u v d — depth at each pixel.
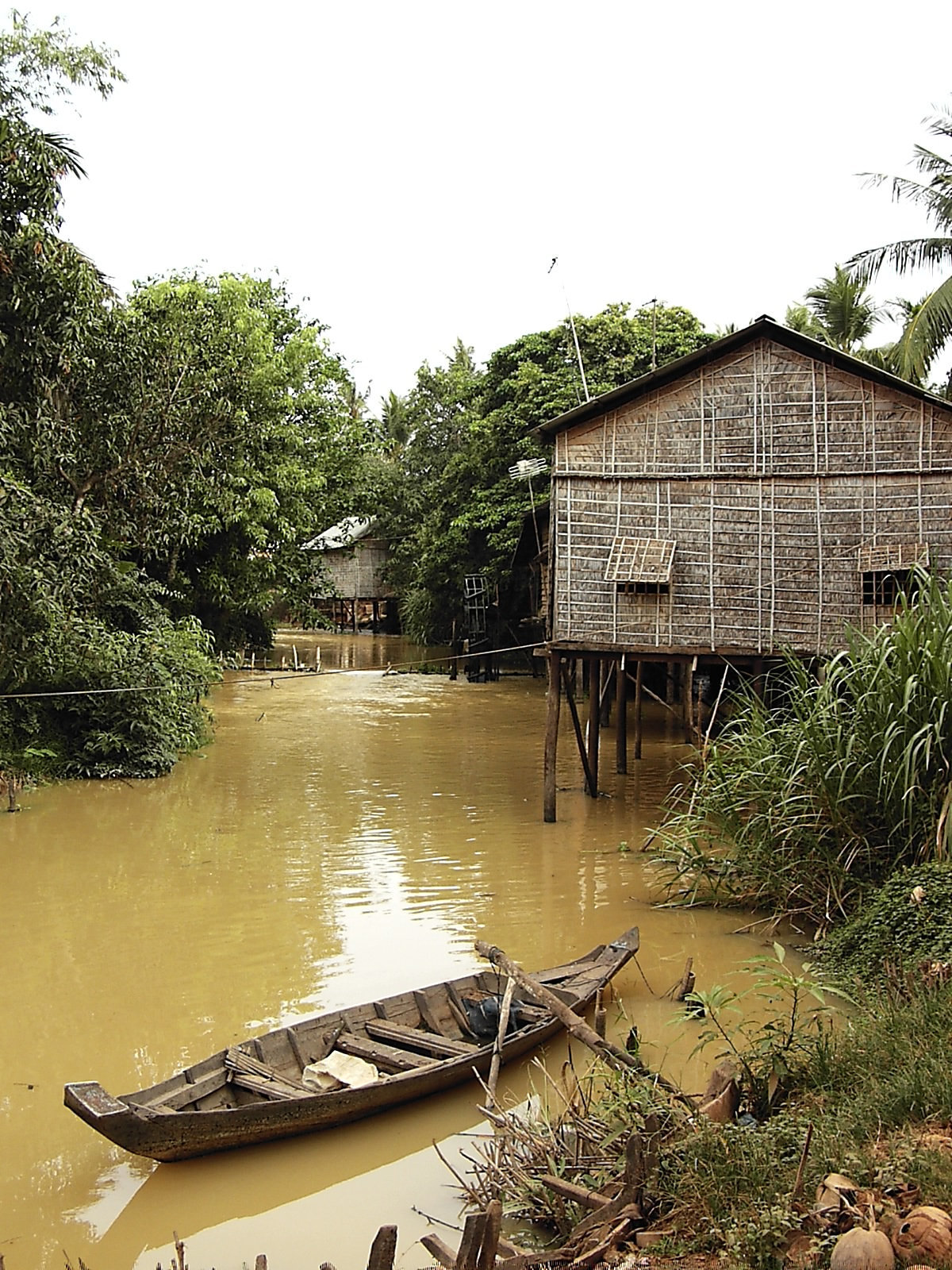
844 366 13.59
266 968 9.07
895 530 13.45
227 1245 5.43
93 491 18.86
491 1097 6.14
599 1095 6.59
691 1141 5.07
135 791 16.12
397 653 43.22
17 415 15.63
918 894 8.38
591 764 15.81
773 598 13.82
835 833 9.86
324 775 17.55
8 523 14.23
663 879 11.62
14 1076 7.20
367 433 37.41
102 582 18.67
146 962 9.20
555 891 11.27
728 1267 4.22
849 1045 6.10
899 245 20.36
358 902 10.88
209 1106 6.38
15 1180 5.99
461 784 16.91
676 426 14.20
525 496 30.98
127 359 18.39
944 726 9.39
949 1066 5.31
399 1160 6.19
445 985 8.00
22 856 12.51
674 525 14.16
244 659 35.91
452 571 35.25
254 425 27.77
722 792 10.76
